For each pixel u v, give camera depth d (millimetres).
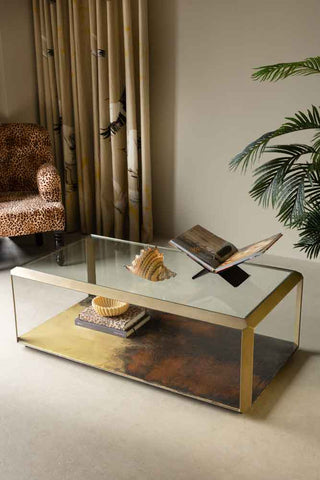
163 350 2279
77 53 3732
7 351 2379
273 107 3318
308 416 1906
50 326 2508
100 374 2191
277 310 2725
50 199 3434
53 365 2264
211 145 3598
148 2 3543
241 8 3264
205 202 3734
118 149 3766
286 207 2359
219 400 1952
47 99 3986
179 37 3510
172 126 3711
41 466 1686
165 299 2037
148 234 3846
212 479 1616
